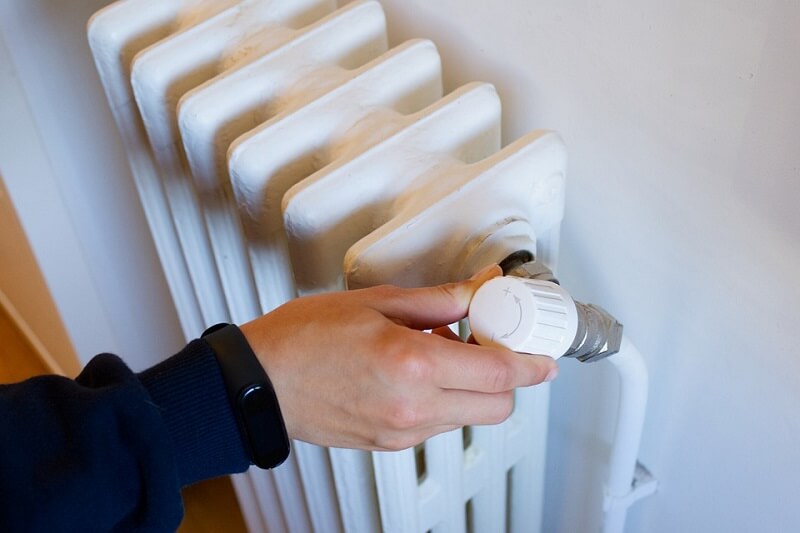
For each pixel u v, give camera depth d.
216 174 0.64
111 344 1.21
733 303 0.57
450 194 0.52
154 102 0.66
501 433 0.69
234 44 0.67
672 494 0.72
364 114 0.59
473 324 0.47
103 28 0.69
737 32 0.48
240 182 0.58
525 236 0.54
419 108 0.63
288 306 0.51
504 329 0.46
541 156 0.54
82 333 1.17
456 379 0.45
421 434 0.49
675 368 0.65
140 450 0.46
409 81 0.61
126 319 1.17
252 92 0.62
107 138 0.97
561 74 0.60
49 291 1.12
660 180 0.57
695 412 0.65
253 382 0.48
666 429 0.69
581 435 0.79
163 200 0.78
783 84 0.47
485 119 0.59
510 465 0.74
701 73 0.51
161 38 0.71
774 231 0.52
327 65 0.63
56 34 0.88
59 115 0.94
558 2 0.57
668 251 0.59
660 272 0.61
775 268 0.53
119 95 0.73
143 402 0.46
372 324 0.47
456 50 0.67
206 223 0.68
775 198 0.50
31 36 0.88
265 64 0.63
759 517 0.65
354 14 0.64
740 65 0.48
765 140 0.49
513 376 0.45
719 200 0.54
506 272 0.53
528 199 0.55
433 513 0.69
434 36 0.68
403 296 0.48
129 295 1.14
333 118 0.59
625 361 0.58
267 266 0.63
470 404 0.48
